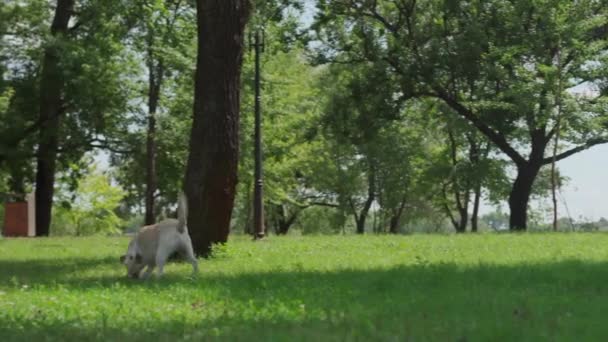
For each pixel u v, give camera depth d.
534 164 45.50
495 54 40.50
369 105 46.19
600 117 39.03
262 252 21.14
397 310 9.46
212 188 19.64
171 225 14.54
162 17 43.66
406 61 43.88
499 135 45.50
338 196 71.44
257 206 31.20
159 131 46.44
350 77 47.34
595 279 12.46
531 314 8.91
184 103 46.66
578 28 38.22
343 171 68.81
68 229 78.50
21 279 14.76
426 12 45.34
